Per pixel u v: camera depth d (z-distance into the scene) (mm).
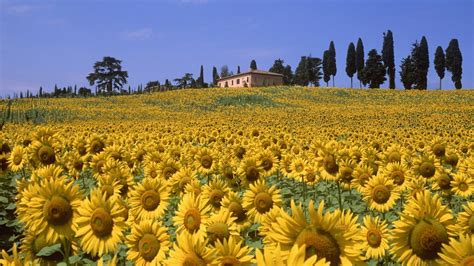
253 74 150000
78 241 5504
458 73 120125
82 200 5117
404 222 4008
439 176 9266
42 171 6527
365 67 126000
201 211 5617
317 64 157875
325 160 9438
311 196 11062
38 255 4816
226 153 14812
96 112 62531
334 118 49531
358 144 20797
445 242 3863
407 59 122562
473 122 41781
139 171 12547
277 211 4133
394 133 27703
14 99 82625
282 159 12180
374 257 5652
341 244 2818
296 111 63188
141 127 32719
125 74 145250
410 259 3953
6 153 9703
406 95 88812
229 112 64938
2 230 8008
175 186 8812
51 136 9758
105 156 11031
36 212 4781
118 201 6719
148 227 5242
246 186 9234
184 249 3840
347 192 10781
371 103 78938
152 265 5082
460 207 9016
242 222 6582
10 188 9562
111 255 6121
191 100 83312
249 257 3877
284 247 2863
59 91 128000
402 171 8852
